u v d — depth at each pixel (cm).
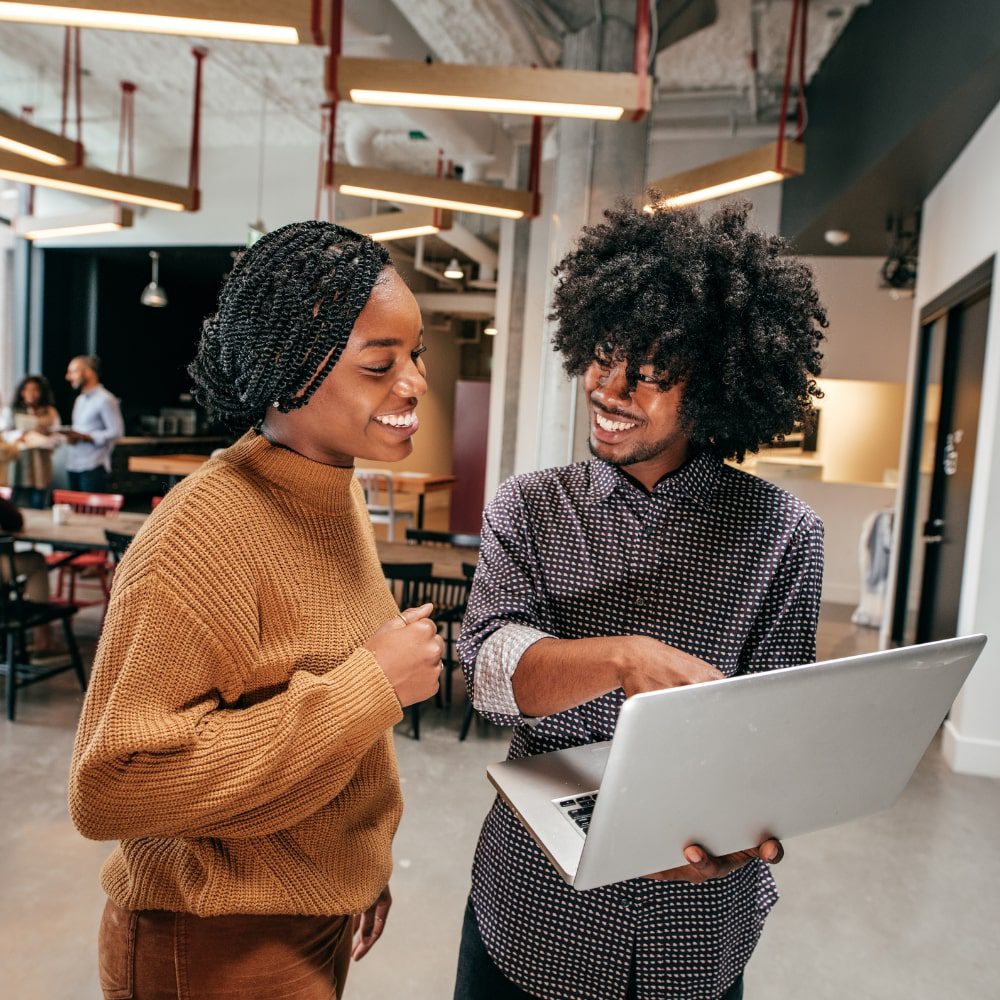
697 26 440
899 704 68
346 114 662
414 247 1002
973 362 392
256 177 790
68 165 363
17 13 213
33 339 888
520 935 87
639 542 86
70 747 317
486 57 507
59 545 388
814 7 449
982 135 356
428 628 77
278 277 70
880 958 212
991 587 330
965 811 301
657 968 84
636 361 77
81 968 192
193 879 77
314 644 77
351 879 85
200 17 210
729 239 83
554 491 91
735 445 92
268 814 72
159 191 428
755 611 85
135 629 66
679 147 640
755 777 64
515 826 89
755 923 91
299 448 79
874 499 682
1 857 237
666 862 65
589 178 391
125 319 973
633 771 56
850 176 453
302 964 83
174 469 777
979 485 335
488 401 1015
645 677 68
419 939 210
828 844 273
